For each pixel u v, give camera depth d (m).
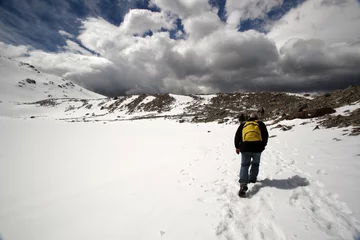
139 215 3.73
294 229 2.74
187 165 7.45
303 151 6.45
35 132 21.80
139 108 59.38
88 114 67.69
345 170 4.27
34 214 4.60
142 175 6.73
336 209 3.06
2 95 150.75
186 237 2.86
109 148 13.62
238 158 7.32
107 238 3.10
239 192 4.06
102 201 4.75
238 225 3.05
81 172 8.70
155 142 15.08
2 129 23.73
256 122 4.48
